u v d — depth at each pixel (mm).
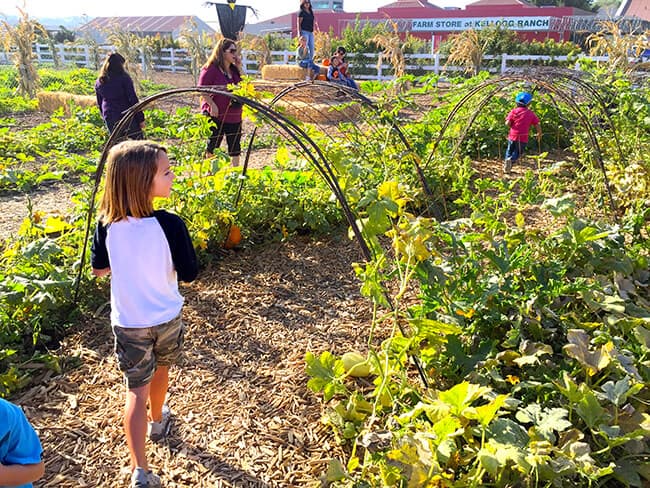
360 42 24281
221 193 5629
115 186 2592
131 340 2650
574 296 3951
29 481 1826
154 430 3088
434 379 3320
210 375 3654
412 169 6480
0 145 9680
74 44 29391
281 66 16641
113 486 2820
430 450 2469
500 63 21953
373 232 3012
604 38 14562
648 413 3074
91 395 3471
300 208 5883
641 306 4059
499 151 8992
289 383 3576
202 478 2857
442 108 9625
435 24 28297
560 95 5547
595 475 2369
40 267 4402
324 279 4973
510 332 3379
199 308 4430
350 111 11383
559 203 4203
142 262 2619
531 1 55938
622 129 8133
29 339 3955
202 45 20938
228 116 6781
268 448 3059
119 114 7414
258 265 5199
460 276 3576
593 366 3023
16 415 1791
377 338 4062
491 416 2273
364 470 2623
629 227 4676
